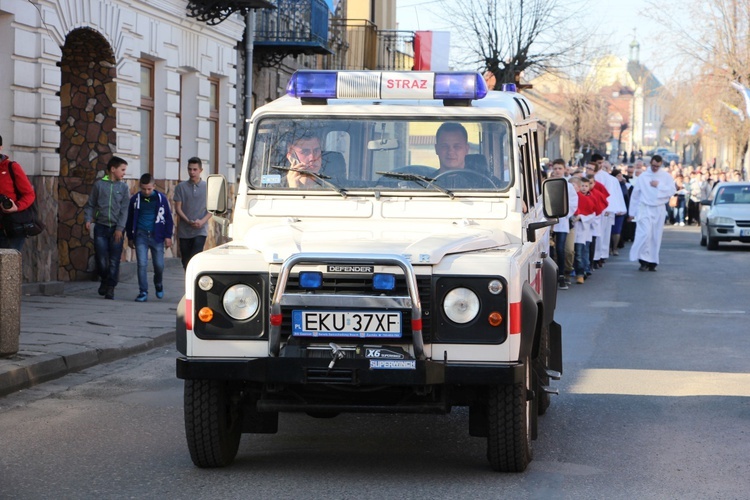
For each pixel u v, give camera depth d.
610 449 8.88
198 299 7.67
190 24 26.00
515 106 9.28
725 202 36.00
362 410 7.63
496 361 7.51
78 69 21.92
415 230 8.34
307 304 7.45
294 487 7.60
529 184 9.63
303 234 8.05
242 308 7.64
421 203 8.72
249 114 30.48
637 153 131.75
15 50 18.28
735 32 57.06
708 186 51.75
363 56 43.59
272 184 8.88
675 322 17.19
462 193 8.72
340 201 8.77
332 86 8.98
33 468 8.10
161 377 12.05
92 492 7.44
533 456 8.59
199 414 7.82
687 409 10.51
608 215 28.08
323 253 7.49
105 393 11.12
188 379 7.72
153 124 24.80
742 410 10.45
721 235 34.44
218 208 9.00
